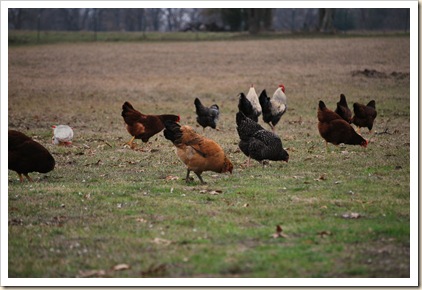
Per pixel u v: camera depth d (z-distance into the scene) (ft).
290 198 36.96
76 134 69.97
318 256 26.96
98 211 34.58
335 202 35.81
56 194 38.58
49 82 130.62
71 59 170.81
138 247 28.45
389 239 29.22
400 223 31.63
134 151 56.65
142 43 214.07
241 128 47.96
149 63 163.32
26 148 41.09
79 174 45.62
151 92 117.70
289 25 354.13
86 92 117.60
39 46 201.87
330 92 110.22
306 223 31.60
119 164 49.78
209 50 189.67
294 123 81.00
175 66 156.87
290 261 26.45
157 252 27.71
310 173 44.96
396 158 51.11
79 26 349.82
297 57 165.68
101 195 38.19
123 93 116.57
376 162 49.19
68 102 105.50
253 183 41.39
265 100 70.64
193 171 41.73
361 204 35.32
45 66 156.76
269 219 32.48
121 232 30.68
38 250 28.35
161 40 224.33
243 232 30.14
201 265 26.16
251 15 251.60
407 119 82.74
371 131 70.85
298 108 95.50
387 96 104.12
